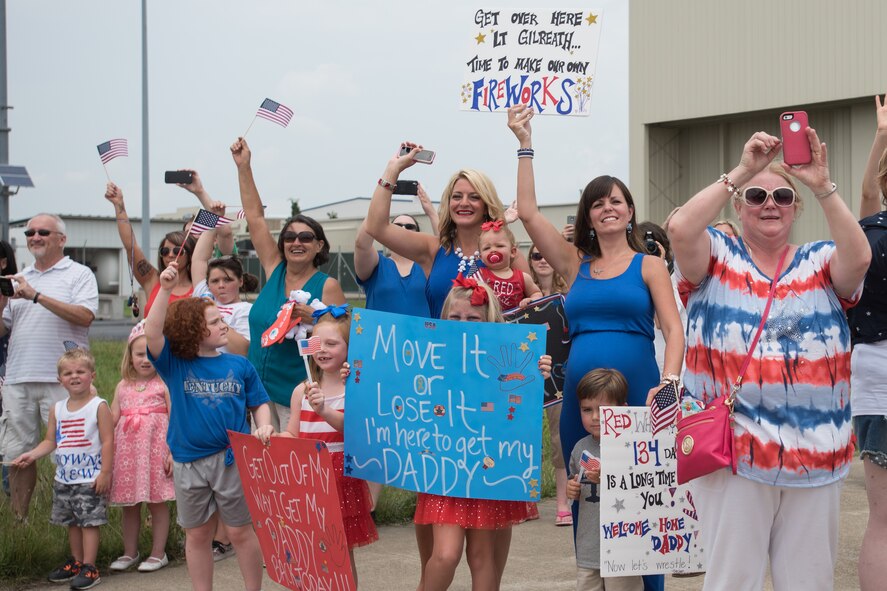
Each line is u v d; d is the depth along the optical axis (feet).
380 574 20.33
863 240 12.44
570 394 16.35
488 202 18.81
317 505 15.83
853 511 24.23
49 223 24.20
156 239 169.07
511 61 20.34
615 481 15.24
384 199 19.22
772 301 12.85
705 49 79.25
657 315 16.51
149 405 21.15
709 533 13.17
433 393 15.97
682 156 85.25
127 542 21.29
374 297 21.75
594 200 16.25
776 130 79.10
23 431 23.97
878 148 16.65
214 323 17.98
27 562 20.52
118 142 25.59
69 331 24.27
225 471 17.81
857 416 15.10
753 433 12.71
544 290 26.11
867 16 70.38
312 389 16.61
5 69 49.16
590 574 16.01
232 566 21.50
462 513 15.66
